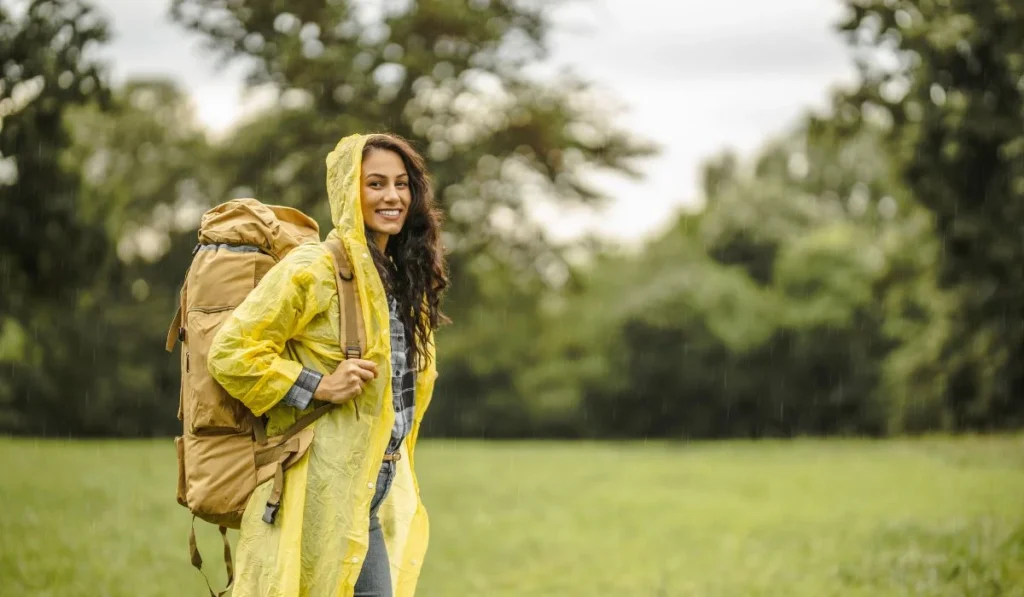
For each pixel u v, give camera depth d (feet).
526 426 129.59
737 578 26.27
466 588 25.34
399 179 12.32
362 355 11.58
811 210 155.53
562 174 89.04
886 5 69.97
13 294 71.87
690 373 127.95
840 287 126.82
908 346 111.14
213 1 81.00
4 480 40.04
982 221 81.41
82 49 58.18
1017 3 64.03
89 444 65.87
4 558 24.91
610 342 130.93
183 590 23.17
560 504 42.86
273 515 11.21
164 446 66.90
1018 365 89.56
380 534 12.35
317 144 84.69
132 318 114.32
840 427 125.18
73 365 111.24
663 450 75.77
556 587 25.50
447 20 84.58
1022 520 32.07
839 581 25.07
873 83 74.43
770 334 126.93
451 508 41.27
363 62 84.94
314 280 11.45
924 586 23.39
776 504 42.45
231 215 12.02
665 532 35.27
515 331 127.03
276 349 11.35
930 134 77.92
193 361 11.49
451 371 129.29
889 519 35.65
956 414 97.04
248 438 11.48
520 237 90.89
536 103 87.71
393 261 12.60
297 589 11.11
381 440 11.57
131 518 32.96
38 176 66.44
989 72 74.79
